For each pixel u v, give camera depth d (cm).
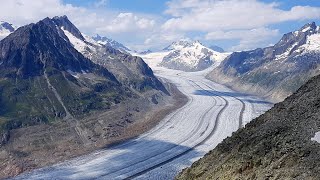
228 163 4984
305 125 4675
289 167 4188
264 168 4416
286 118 5078
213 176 5019
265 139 4838
